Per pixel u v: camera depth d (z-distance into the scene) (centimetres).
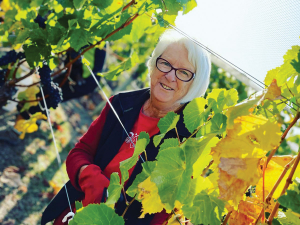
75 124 548
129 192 84
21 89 284
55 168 385
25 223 289
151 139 142
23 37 135
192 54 130
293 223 76
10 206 296
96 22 137
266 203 75
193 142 74
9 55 158
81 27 131
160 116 145
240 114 72
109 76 165
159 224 131
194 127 86
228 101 83
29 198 317
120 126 150
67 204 156
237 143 72
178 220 86
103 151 150
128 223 128
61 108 564
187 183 72
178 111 143
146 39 539
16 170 339
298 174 81
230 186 71
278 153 370
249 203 78
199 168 77
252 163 71
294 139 340
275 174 83
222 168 71
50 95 159
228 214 81
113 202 85
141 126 147
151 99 146
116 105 158
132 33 145
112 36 139
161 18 122
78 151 156
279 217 80
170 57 133
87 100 681
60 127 480
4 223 276
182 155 73
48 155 400
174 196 72
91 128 161
